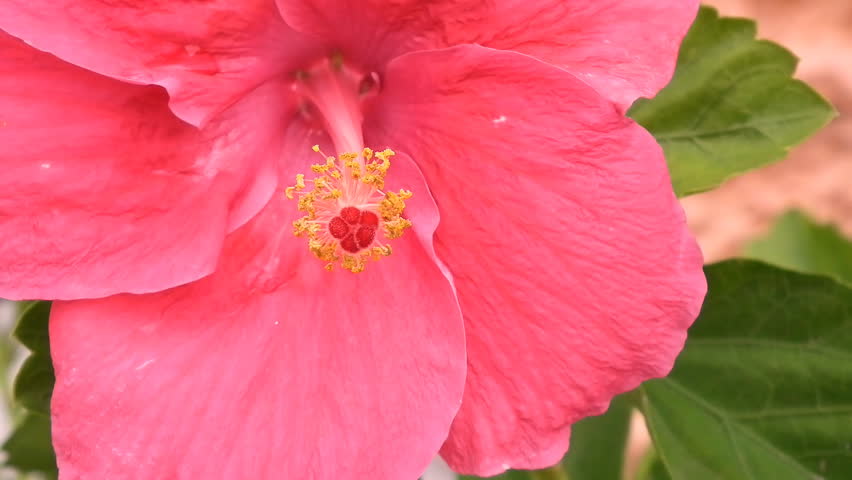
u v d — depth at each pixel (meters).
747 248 0.54
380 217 0.29
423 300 0.29
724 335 0.34
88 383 0.28
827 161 0.66
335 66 0.30
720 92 0.34
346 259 0.29
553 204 0.28
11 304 0.42
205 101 0.28
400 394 0.29
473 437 0.29
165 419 0.28
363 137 0.31
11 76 0.27
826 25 0.66
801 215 0.54
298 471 0.29
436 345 0.29
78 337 0.28
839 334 0.33
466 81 0.28
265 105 0.30
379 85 0.30
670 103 0.34
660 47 0.28
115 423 0.28
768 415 0.33
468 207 0.29
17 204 0.28
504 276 0.29
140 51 0.28
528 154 0.28
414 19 0.29
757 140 0.33
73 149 0.28
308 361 0.29
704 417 0.34
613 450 0.39
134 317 0.29
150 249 0.28
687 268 0.28
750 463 0.33
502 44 0.28
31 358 0.31
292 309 0.29
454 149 0.29
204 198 0.29
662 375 0.28
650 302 0.28
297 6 0.28
